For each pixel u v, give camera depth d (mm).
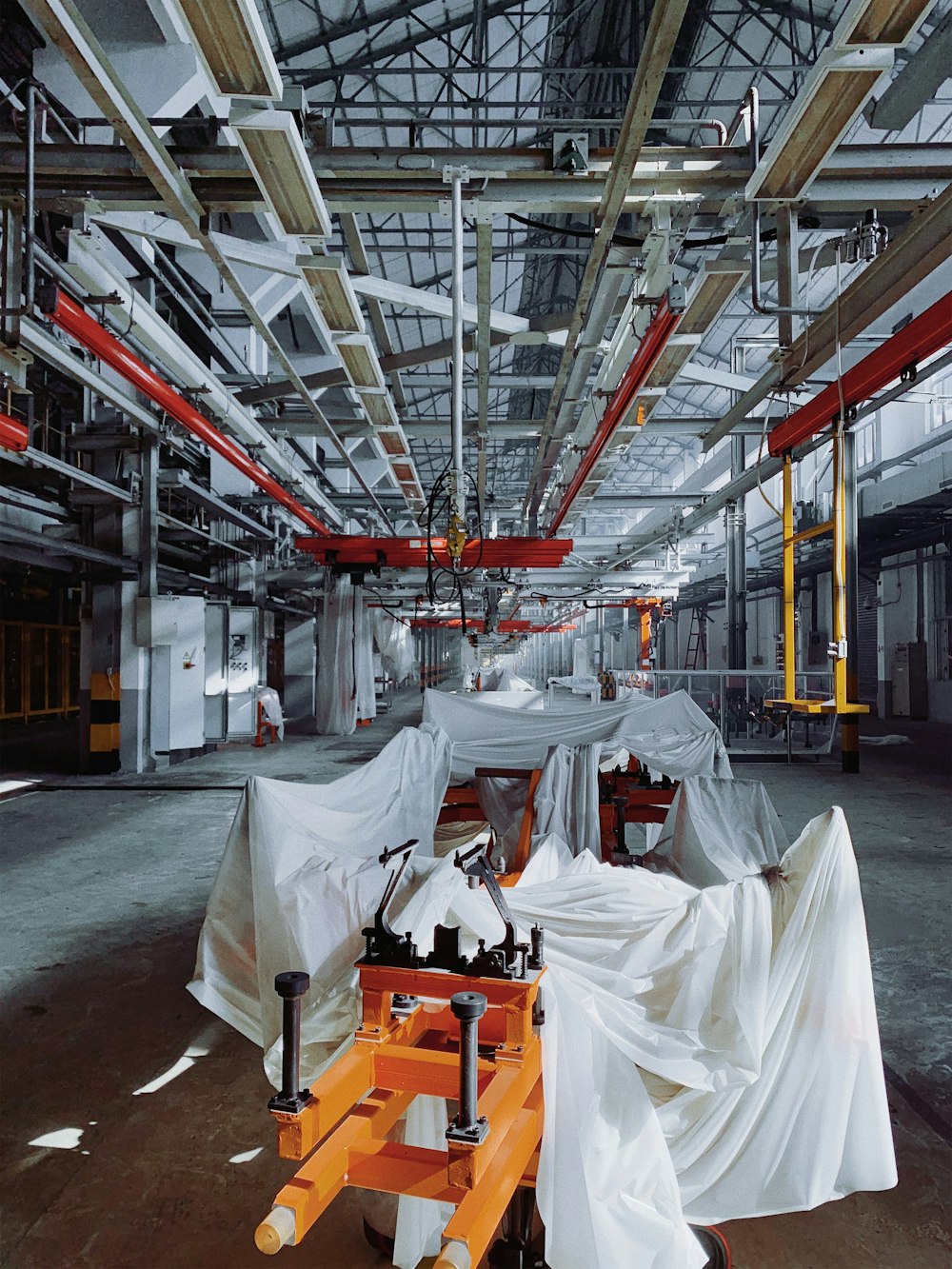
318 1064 2553
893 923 4664
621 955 2174
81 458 10594
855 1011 2039
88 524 10328
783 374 5863
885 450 15812
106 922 4734
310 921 2789
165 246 7629
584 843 4156
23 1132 2629
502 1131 1428
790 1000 2033
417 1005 1847
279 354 5652
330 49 8023
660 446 24594
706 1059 1914
